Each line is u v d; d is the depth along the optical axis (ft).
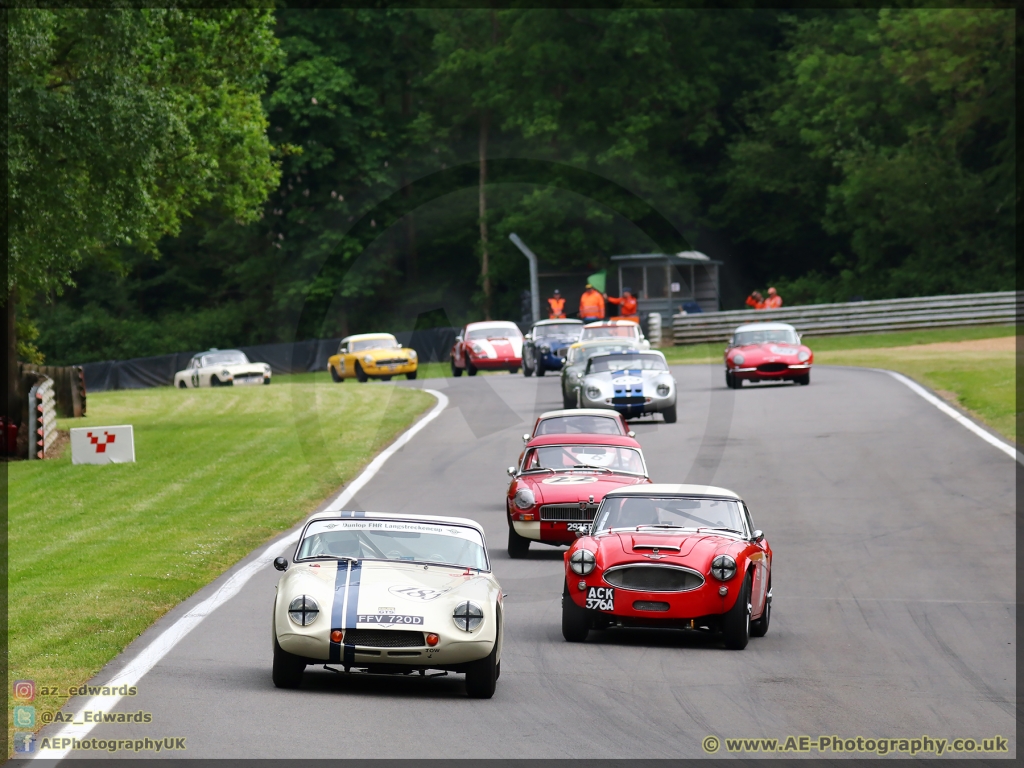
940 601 183.01
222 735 107.86
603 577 156.25
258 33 441.27
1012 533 229.66
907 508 255.50
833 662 146.51
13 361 383.04
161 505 268.00
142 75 382.63
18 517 254.88
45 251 344.69
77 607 168.55
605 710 121.60
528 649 153.89
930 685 134.41
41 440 347.56
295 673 126.93
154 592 180.86
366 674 138.31
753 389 459.73
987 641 157.69
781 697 128.26
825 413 386.73
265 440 366.22
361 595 127.75
